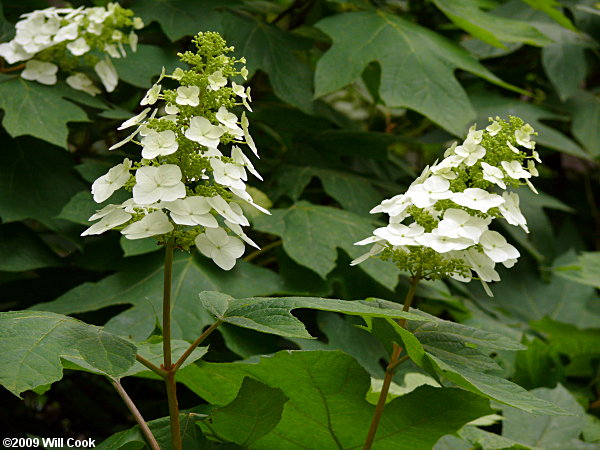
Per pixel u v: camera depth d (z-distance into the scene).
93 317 2.47
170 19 2.73
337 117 3.21
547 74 3.49
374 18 2.95
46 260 2.46
